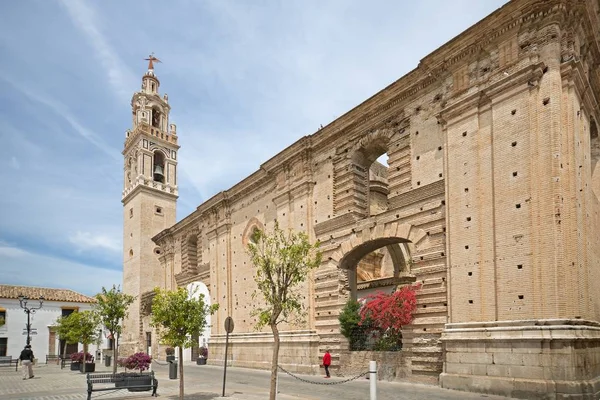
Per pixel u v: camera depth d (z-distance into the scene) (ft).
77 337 135.44
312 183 102.22
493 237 64.13
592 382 53.52
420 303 74.28
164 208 199.52
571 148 58.90
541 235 58.65
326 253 95.45
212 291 136.26
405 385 69.77
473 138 68.59
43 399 64.23
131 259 194.80
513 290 60.39
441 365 69.05
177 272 168.25
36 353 200.75
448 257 69.72
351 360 83.71
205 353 135.13
